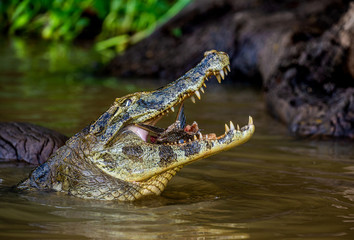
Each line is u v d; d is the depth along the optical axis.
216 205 9.73
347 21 18.06
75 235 8.03
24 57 34.25
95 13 45.28
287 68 19.98
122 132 10.23
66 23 44.56
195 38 29.25
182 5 39.09
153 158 9.94
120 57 30.16
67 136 14.76
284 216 9.08
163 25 31.09
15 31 46.00
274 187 10.98
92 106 19.92
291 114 17.27
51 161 10.51
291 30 23.98
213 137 10.05
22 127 13.55
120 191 9.99
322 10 26.81
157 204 9.81
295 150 14.30
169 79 27.55
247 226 8.55
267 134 16.20
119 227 8.42
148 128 10.33
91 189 10.05
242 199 10.12
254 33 26.62
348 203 9.85
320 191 10.66
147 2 42.31
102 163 10.04
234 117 18.48
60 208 9.38
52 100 21.00
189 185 11.15
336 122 16.23
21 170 12.04
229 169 12.42
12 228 8.27
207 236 8.06
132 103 10.27
